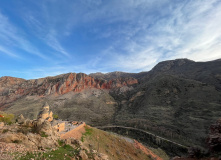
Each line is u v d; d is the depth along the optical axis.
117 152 32.72
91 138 33.72
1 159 10.91
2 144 13.80
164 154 48.78
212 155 12.52
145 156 38.09
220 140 12.51
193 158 13.89
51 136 20.45
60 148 18.34
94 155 19.05
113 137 41.44
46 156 14.30
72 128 34.47
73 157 16.42
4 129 18.72
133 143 45.12
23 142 16.03
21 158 12.12
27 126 21.73
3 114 42.44
